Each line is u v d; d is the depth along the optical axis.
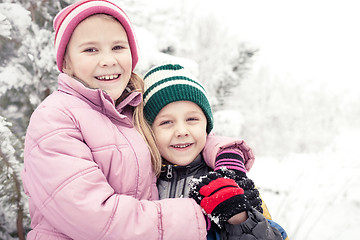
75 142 1.11
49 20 2.25
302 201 3.75
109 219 1.01
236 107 5.75
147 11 3.27
